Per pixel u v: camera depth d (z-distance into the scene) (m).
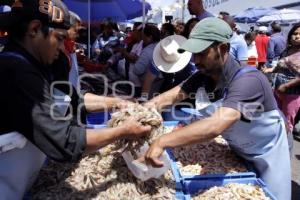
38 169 1.60
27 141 1.39
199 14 4.11
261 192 1.72
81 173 1.69
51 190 1.60
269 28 13.09
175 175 1.81
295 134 5.31
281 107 4.35
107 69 5.47
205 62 1.80
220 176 1.83
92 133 1.39
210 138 1.64
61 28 1.42
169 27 5.33
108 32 8.33
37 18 1.34
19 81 1.27
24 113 1.26
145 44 4.34
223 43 1.78
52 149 1.30
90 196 1.56
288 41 4.34
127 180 1.65
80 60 5.94
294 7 12.65
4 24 1.35
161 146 1.56
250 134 1.92
